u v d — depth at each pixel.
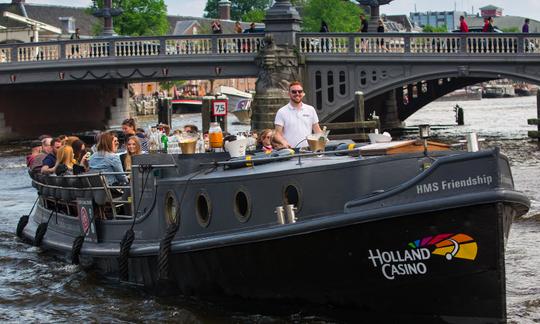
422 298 10.73
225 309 12.43
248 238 11.45
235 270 11.90
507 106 89.75
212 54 43.09
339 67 41.53
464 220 10.20
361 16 43.00
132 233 13.66
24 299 13.63
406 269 10.59
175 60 43.59
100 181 14.33
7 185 29.77
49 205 17.66
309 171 11.22
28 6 112.62
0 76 47.06
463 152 10.76
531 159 30.69
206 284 12.43
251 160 12.08
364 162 10.87
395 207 10.37
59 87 56.38
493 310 10.45
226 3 139.12
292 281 11.45
